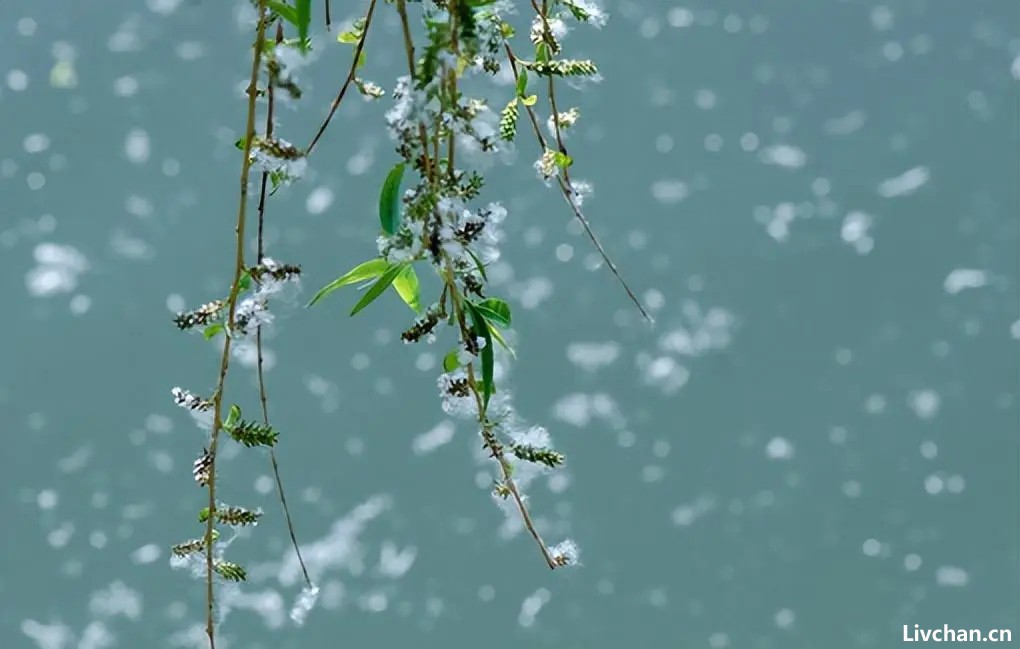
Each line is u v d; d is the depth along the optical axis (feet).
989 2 24.56
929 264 21.74
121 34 23.75
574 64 7.50
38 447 19.74
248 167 7.29
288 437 19.61
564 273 21.25
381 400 19.97
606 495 19.25
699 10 24.54
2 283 21.13
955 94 23.71
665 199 22.31
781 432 19.98
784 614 18.48
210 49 23.63
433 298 20.52
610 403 20.10
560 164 7.55
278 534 18.75
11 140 22.59
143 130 22.75
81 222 21.80
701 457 19.69
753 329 20.97
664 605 18.48
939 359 20.81
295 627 18.10
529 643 18.17
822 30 24.41
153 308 21.08
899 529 19.15
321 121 22.20
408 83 7.18
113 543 18.94
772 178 22.67
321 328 20.52
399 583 18.47
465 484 19.17
